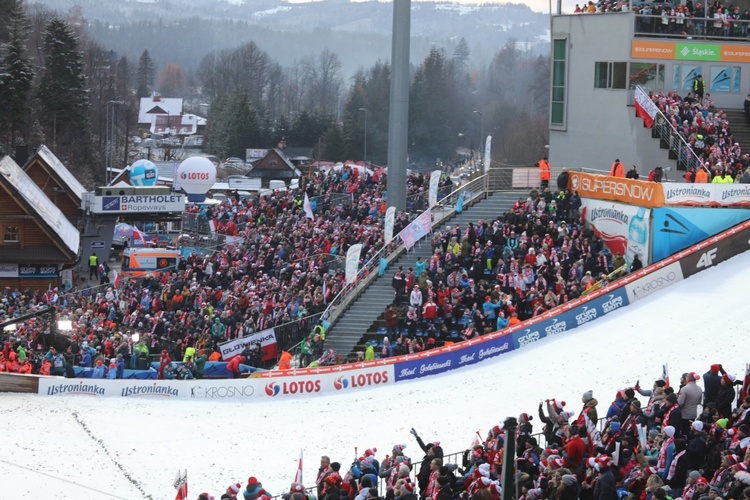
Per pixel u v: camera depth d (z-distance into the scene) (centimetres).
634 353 3662
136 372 4078
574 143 5688
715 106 5431
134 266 6519
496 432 2523
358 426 3453
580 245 4388
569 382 3550
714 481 2070
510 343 3988
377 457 3141
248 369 4147
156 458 3228
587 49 5562
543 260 4256
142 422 3575
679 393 2534
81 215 7919
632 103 5319
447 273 4400
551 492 2062
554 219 4731
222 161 17812
